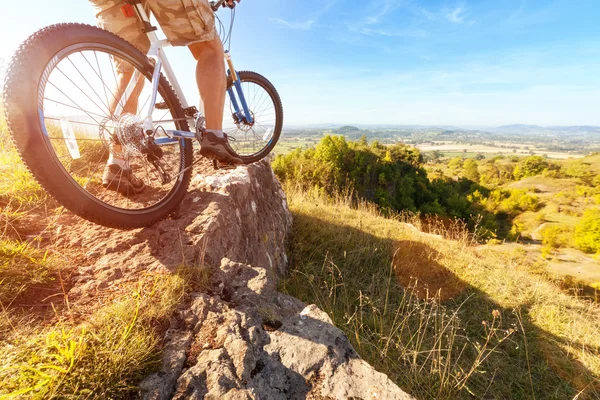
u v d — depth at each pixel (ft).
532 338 10.23
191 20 4.87
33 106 3.49
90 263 4.86
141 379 3.17
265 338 4.04
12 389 2.73
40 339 3.33
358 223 16.12
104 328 3.50
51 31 3.76
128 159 5.82
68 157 8.48
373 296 10.25
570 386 8.59
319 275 10.71
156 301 4.11
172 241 5.37
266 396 3.24
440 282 12.57
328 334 4.17
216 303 4.33
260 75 8.85
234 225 7.01
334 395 3.41
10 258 4.31
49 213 6.06
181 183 5.88
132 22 5.32
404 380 6.98
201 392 3.08
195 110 5.98
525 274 14.48
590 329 10.93
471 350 9.22
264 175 11.56
